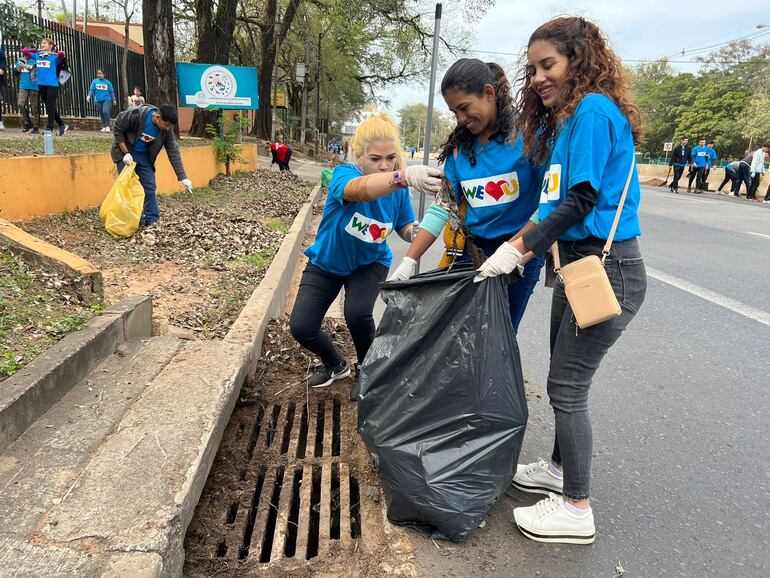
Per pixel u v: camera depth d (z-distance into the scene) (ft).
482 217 8.72
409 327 7.73
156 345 10.84
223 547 7.45
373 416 7.82
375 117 9.14
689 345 14.99
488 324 7.25
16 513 6.15
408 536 7.58
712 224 36.60
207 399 8.82
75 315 10.64
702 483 9.16
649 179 87.76
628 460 9.76
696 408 11.64
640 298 7.14
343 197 8.95
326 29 99.25
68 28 47.75
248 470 8.98
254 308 13.66
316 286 10.63
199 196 31.65
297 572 6.90
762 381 12.94
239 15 79.92
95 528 5.99
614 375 13.14
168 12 40.29
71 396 8.72
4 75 35.88
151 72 40.70
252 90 44.29
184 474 6.95
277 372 12.09
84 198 22.03
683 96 179.11
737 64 173.06
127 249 18.89
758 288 20.48
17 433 7.52
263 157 73.87
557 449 8.49
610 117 6.41
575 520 7.55
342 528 7.74
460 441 7.39
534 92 7.30
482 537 7.70
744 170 62.90
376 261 10.73
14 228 13.82
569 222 6.55
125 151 21.15
